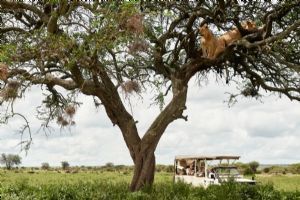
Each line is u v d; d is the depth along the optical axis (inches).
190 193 600.1
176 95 648.4
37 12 551.5
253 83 696.4
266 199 610.5
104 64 526.6
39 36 461.7
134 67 605.3
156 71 679.7
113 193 599.5
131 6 373.4
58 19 477.4
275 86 682.8
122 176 1724.9
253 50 626.5
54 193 581.6
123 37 387.9
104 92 623.8
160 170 2554.1
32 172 2341.3
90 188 633.6
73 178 1541.6
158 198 559.2
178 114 644.1
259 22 610.2
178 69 670.5
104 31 404.2
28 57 465.7
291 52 594.9
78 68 549.3
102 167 3206.2
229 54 623.5
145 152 637.9
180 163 1039.6
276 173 2373.3
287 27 571.5
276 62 662.5
